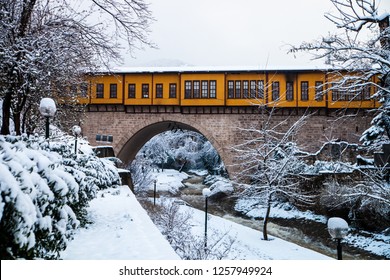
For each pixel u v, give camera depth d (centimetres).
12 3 820
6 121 812
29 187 317
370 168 1519
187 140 4478
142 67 2652
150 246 490
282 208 2016
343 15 1067
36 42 799
